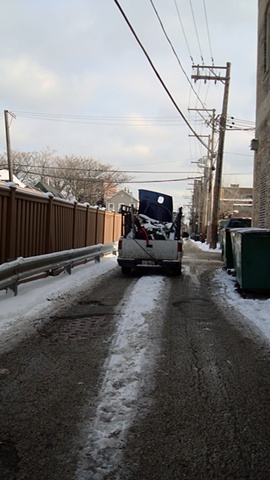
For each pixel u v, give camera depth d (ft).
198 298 27.89
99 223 55.52
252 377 13.97
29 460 8.91
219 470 8.71
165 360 15.38
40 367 14.39
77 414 10.99
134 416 10.96
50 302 24.73
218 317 22.43
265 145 45.83
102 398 12.00
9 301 23.25
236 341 18.02
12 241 26.50
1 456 9.05
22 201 28.37
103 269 42.93
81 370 14.16
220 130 86.22
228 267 40.93
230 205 197.36
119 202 246.88
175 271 40.06
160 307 24.50
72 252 35.83
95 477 8.36
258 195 49.67
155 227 41.91
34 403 11.61
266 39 47.80
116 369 14.32
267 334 19.06
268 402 12.04
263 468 8.80
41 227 32.45
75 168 169.68
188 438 9.93
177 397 12.21
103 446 9.48
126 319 21.22
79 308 23.80
